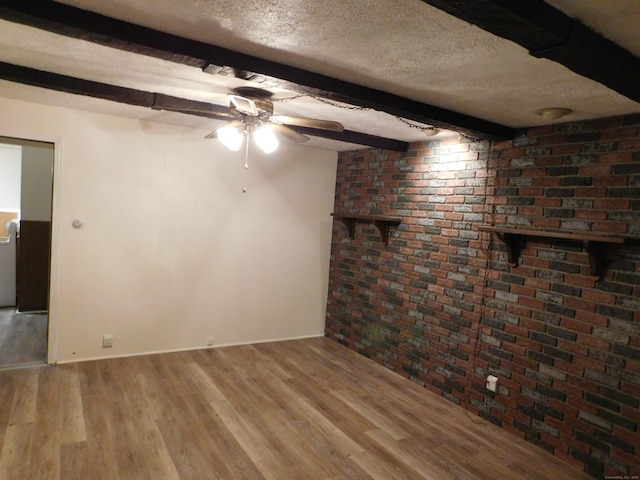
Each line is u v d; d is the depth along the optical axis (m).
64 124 3.54
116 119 3.74
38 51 2.12
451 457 2.71
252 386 3.53
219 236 4.34
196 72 2.32
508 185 3.12
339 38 1.73
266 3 1.46
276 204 4.64
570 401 2.72
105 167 3.74
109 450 2.50
